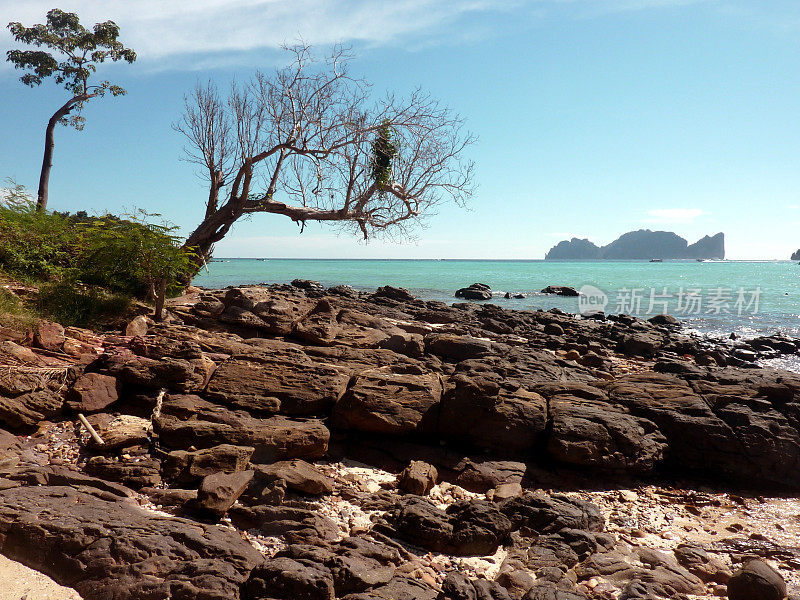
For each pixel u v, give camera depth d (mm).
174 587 3969
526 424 7918
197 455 6051
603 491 7496
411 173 21500
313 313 12367
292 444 6930
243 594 4043
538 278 72125
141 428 6711
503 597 4352
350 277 67562
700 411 8445
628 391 9164
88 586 4039
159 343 8430
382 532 5484
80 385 7133
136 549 4246
